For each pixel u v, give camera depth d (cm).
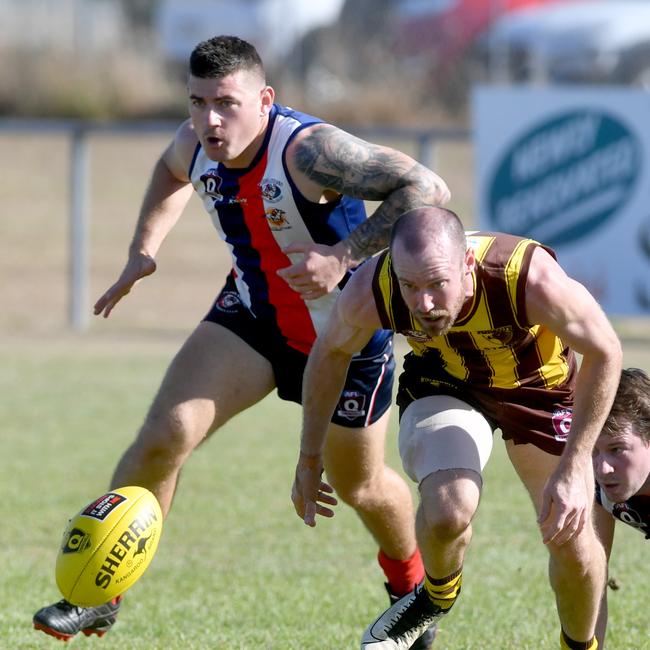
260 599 2136
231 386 1823
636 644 1845
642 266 5016
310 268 1636
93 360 4938
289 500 2906
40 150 9138
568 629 1577
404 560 1953
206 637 1906
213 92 1708
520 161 5047
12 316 5847
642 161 4994
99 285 6378
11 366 4800
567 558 1498
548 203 5038
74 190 5622
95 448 3456
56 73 9681
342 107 9112
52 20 10625
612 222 5016
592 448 1465
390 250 1417
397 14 10362
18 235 7219
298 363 1861
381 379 1867
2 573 2295
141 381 4491
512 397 1627
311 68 10188
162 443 1759
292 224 1789
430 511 1495
